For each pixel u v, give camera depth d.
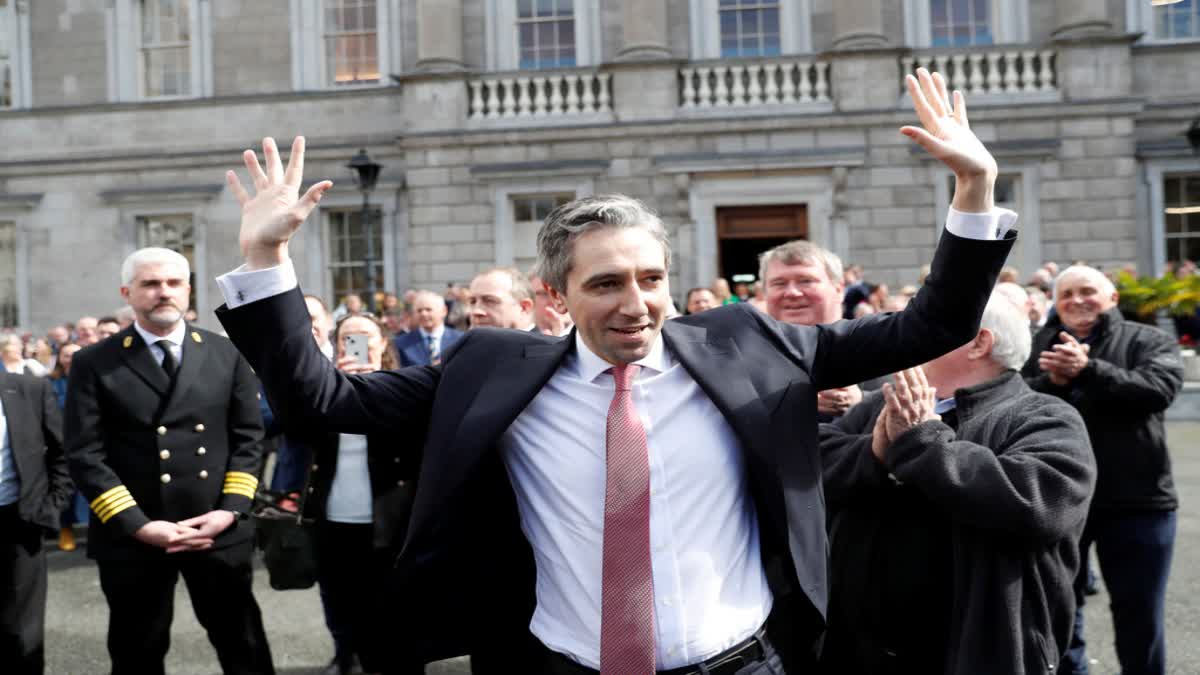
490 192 18.00
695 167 17.36
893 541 2.96
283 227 2.19
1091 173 17.12
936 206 17.19
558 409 2.35
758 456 2.22
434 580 2.36
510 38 18.98
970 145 2.21
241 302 2.21
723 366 2.31
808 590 2.21
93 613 7.02
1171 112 17.75
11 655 4.73
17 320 20.11
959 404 3.11
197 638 6.34
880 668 2.95
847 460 3.04
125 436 4.62
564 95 18.47
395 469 4.97
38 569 4.85
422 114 18.12
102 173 19.73
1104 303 5.16
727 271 17.97
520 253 18.22
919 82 2.35
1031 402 3.05
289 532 5.12
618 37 18.77
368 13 19.64
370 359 5.37
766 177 17.50
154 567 4.55
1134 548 4.48
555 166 17.72
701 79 17.67
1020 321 3.15
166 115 19.66
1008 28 18.23
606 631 2.17
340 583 5.31
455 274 18.11
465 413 2.32
